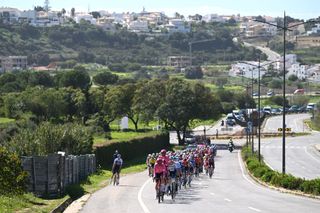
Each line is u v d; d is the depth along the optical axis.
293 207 41.31
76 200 46.91
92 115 169.12
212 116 151.88
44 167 48.69
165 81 156.88
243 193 53.22
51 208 38.94
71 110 167.38
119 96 169.00
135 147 108.31
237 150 139.00
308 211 38.88
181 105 147.25
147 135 122.44
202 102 149.50
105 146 89.50
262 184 63.62
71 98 167.62
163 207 41.34
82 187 56.84
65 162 54.16
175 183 47.44
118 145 96.94
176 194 49.88
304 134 179.50
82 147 74.38
